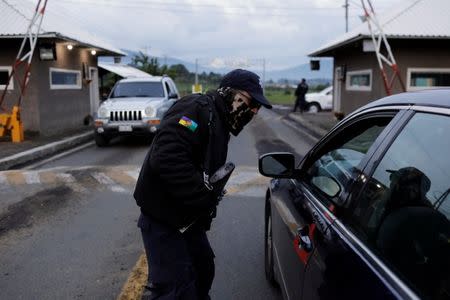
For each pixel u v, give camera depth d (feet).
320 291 7.25
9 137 46.14
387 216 6.53
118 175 29.19
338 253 7.06
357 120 9.29
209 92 8.99
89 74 66.80
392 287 5.53
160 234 8.90
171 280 8.97
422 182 6.25
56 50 53.26
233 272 14.85
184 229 8.94
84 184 26.73
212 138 8.57
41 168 32.45
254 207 22.06
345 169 8.85
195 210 8.74
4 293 13.55
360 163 7.94
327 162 10.10
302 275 8.51
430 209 5.91
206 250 9.78
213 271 10.11
